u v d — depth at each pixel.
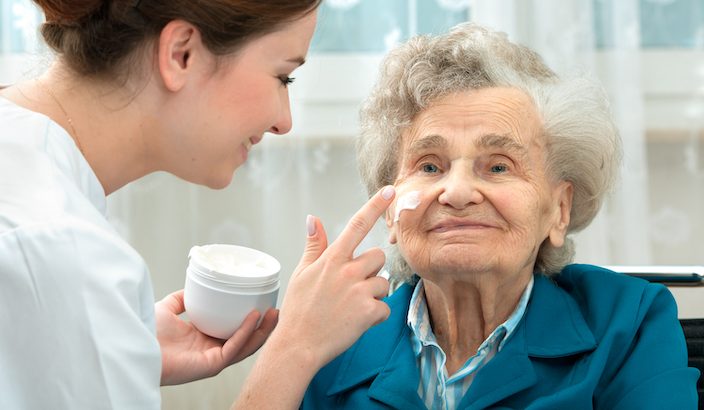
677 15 2.31
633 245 2.20
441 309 1.25
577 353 1.17
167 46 1.00
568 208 1.26
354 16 2.25
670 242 2.34
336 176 2.30
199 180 1.11
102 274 0.88
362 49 2.25
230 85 1.04
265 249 2.25
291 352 1.07
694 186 2.32
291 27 1.04
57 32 1.04
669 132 2.30
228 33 1.00
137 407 0.89
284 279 2.23
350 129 2.24
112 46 1.00
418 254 1.16
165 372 1.18
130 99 1.02
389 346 1.26
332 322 1.09
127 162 1.06
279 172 2.22
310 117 2.24
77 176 0.98
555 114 1.19
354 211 2.30
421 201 1.16
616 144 1.27
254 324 1.20
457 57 1.19
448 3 2.25
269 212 2.22
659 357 1.14
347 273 1.11
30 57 1.18
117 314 0.88
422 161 1.21
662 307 1.21
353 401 1.21
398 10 2.25
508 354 1.17
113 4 0.98
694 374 1.14
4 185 0.90
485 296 1.18
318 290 1.10
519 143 1.17
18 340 0.86
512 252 1.15
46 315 0.86
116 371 0.87
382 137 1.25
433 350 1.25
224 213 2.26
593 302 1.23
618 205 2.21
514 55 1.23
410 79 1.20
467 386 1.20
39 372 0.86
